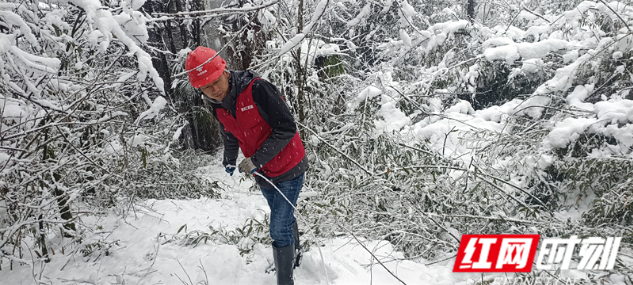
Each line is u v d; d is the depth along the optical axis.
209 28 6.81
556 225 2.78
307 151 4.09
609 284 2.19
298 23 3.25
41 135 2.35
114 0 2.13
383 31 6.59
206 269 2.47
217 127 8.10
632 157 3.07
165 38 7.34
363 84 4.72
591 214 2.99
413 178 3.26
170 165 5.00
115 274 2.29
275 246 2.16
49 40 2.33
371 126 4.03
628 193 2.83
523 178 3.60
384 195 3.36
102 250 2.72
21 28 1.85
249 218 3.37
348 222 3.00
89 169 2.96
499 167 3.73
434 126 4.53
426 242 2.75
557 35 5.48
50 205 2.44
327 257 2.50
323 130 4.49
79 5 1.77
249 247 2.77
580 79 4.37
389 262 2.51
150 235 3.06
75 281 2.21
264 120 1.97
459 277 2.35
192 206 3.96
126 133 2.95
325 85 4.55
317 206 3.07
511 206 3.29
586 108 3.94
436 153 3.71
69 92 2.34
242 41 4.74
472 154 3.83
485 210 2.95
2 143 2.14
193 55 1.85
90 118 2.68
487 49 5.31
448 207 3.02
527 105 4.47
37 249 2.75
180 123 5.97
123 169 2.84
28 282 2.36
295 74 4.10
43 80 2.19
